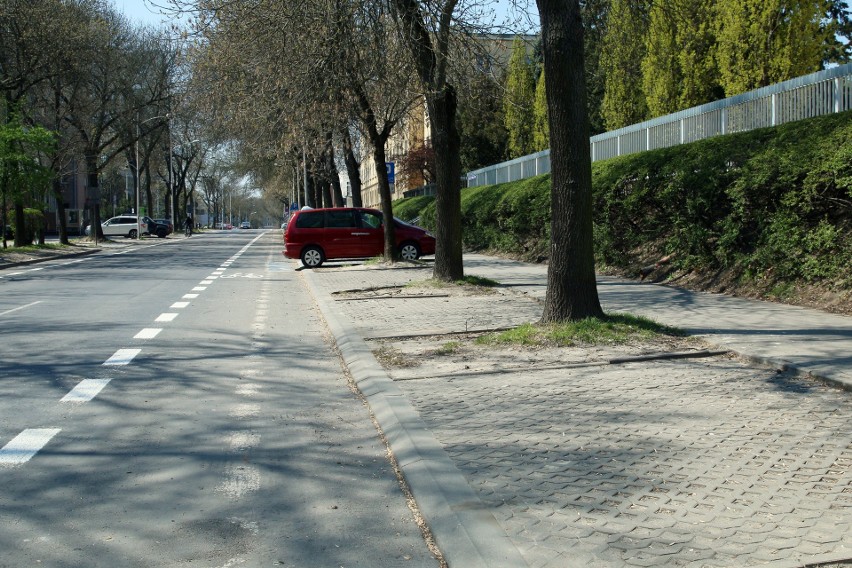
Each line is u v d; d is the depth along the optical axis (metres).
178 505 5.04
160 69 47.59
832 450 5.55
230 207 160.88
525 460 5.55
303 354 10.59
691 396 7.27
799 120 15.07
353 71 15.64
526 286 18.11
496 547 4.08
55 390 8.23
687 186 16.61
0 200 35.34
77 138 45.88
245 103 19.20
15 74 35.88
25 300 17.12
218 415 7.30
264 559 4.24
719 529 4.26
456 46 16.89
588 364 8.80
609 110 31.50
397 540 4.50
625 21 16.52
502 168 37.38
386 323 12.61
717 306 13.02
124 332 12.30
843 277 12.57
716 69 26.59
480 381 8.23
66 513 4.89
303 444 6.40
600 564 3.88
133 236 70.81
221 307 15.99
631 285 17.02
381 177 25.48
